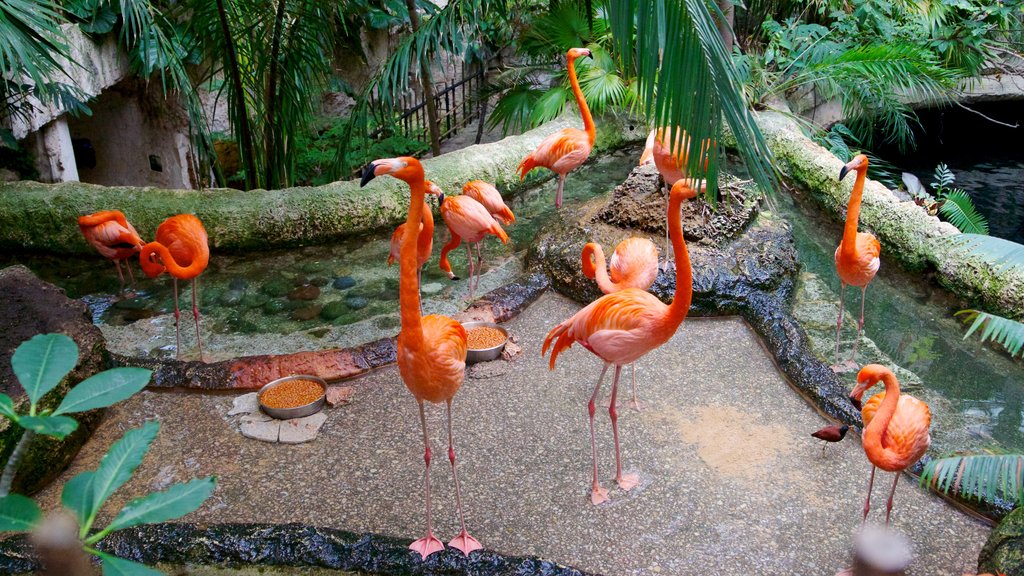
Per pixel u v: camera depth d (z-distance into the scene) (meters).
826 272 5.75
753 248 5.43
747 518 3.29
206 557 3.01
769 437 3.83
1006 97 9.20
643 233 5.61
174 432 3.95
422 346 2.80
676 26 2.27
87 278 5.74
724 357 4.56
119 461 1.22
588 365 4.50
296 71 6.27
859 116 8.60
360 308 5.30
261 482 3.57
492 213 5.70
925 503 3.37
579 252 5.44
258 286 5.62
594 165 8.08
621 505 3.38
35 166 6.73
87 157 8.17
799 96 8.96
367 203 6.27
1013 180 8.63
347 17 8.48
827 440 3.51
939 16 8.73
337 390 4.20
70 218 5.90
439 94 9.48
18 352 1.14
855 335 4.86
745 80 7.27
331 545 3.03
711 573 3.01
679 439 3.83
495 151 7.06
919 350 4.70
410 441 3.85
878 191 6.12
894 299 5.31
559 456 3.72
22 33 3.82
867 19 8.77
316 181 8.37
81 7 6.30
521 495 3.46
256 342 4.89
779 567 3.03
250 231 6.00
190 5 5.71
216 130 8.67
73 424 1.06
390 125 9.05
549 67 8.62
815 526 3.24
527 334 4.88
